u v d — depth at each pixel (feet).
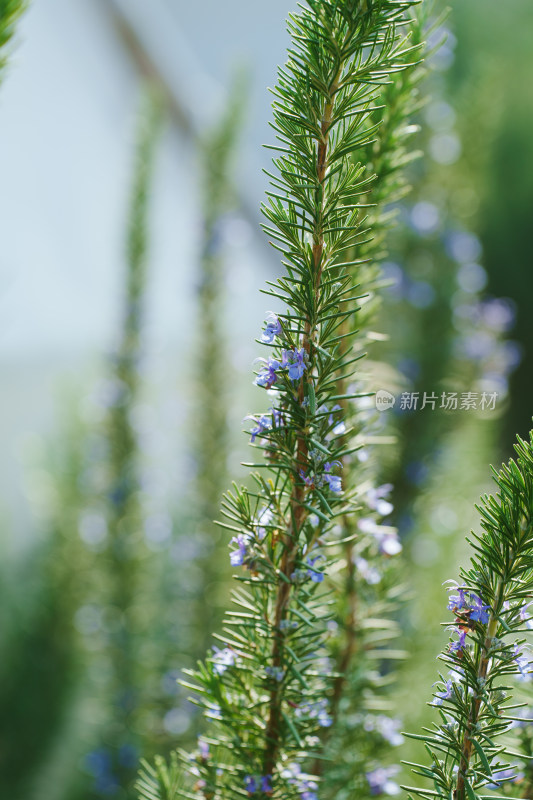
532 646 3.76
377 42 3.84
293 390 3.83
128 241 7.57
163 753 6.36
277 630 3.91
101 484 7.70
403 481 6.49
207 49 16.01
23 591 8.38
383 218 4.29
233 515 3.90
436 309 6.86
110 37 12.91
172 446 8.64
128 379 7.66
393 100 4.22
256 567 3.92
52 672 7.72
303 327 3.87
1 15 4.02
